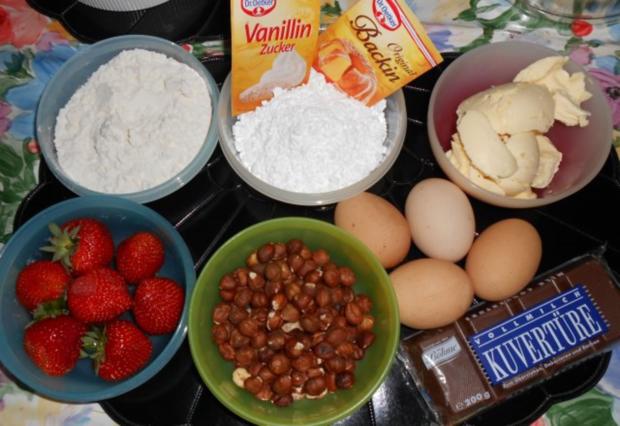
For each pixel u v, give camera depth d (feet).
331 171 2.83
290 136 2.78
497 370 2.65
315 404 2.54
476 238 2.80
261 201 2.93
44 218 2.63
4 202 2.91
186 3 3.19
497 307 2.75
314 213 2.92
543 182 2.89
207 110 2.99
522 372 2.65
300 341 2.56
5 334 2.52
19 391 2.59
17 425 2.54
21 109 3.08
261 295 2.65
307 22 2.52
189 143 2.90
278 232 2.69
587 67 3.17
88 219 2.71
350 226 2.69
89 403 2.58
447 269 2.60
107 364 2.50
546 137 2.99
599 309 2.76
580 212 2.92
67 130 2.97
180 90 2.96
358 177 2.88
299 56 2.70
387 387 2.64
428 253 2.73
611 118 2.84
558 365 2.68
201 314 2.53
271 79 2.80
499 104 2.74
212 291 2.64
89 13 3.18
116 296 2.58
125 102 2.92
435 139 2.75
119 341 2.49
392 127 3.01
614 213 2.92
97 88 2.99
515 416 2.59
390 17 2.55
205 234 2.86
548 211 2.93
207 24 3.17
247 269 2.74
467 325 2.72
